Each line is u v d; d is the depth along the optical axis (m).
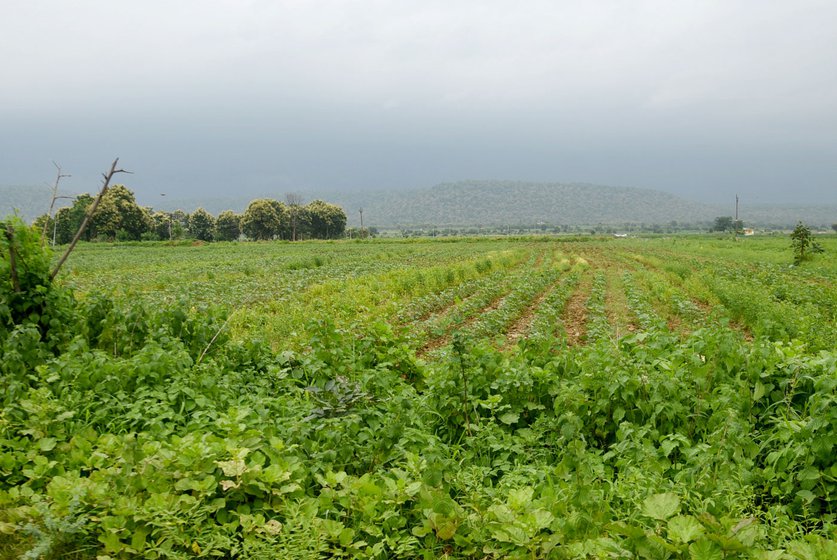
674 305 17.98
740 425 5.61
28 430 5.31
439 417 6.64
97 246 70.69
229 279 27.61
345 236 136.25
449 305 19.64
